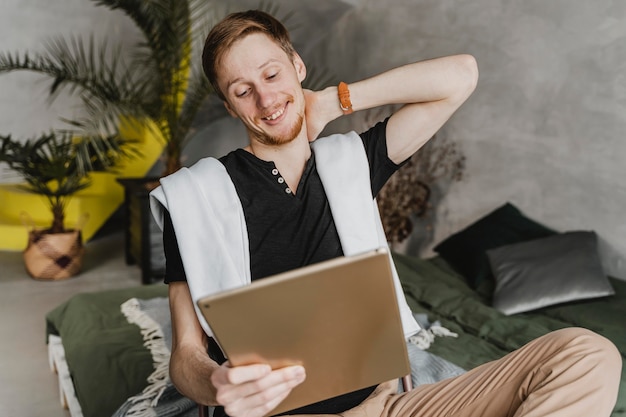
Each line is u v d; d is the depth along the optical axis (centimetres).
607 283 286
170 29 451
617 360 123
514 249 311
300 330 105
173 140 486
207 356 128
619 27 306
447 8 400
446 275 337
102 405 216
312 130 147
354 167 143
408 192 432
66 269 495
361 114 482
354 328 108
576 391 119
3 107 614
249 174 142
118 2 441
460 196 400
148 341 252
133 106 473
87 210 598
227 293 97
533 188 355
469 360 234
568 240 306
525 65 354
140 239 496
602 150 319
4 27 592
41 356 345
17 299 444
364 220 140
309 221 140
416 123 147
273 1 499
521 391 127
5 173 627
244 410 108
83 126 477
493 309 277
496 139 374
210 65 139
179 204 136
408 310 147
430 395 140
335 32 509
